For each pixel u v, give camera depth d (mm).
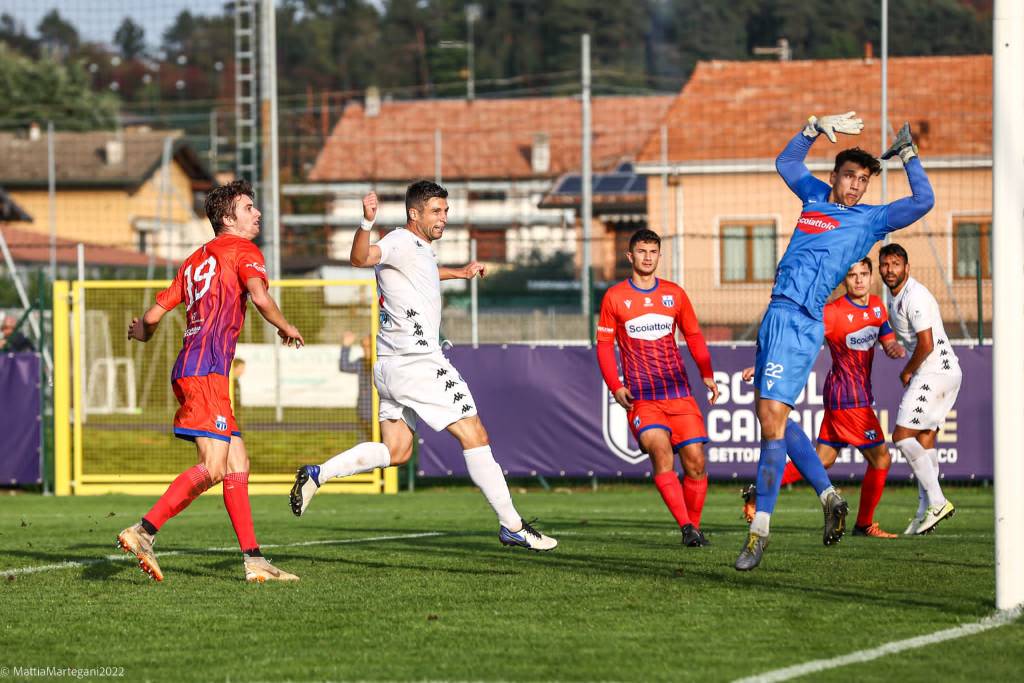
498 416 48344
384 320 22734
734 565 22734
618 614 18297
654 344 28141
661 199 94312
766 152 92938
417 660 15438
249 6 81125
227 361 21844
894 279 30906
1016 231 17328
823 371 46688
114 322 49406
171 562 25000
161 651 16250
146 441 48781
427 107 178250
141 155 165875
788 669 14617
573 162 161500
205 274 21812
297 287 48281
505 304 102875
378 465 22812
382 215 165375
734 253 91562
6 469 48469
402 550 27016
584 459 48000
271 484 47969
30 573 23438
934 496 30625
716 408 47406
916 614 17969
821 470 23344
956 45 121875
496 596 20062
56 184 162125
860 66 99938
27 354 48562
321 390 47969
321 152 171250
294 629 17547
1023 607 17844
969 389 46906
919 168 21141
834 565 23297
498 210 160625
